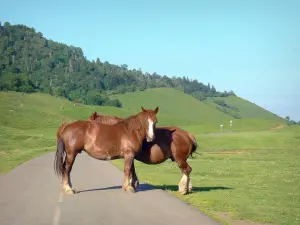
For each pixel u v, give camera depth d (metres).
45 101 159.38
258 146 55.25
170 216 9.87
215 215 10.59
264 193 15.35
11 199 11.98
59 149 13.16
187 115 188.88
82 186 15.34
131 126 13.31
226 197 13.93
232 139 60.78
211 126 114.06
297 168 27.17
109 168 24.39
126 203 11.51
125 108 184.12
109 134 13.23
